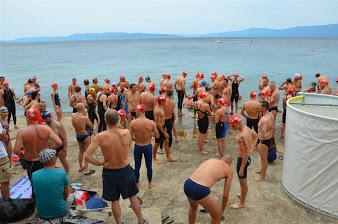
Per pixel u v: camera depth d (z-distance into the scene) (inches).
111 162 199.9
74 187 287.4
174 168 350.3
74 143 440.5
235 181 320.5
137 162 295.6
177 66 1792.6
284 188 297.4
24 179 293.1
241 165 256.1
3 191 237.8
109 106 479.2
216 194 292.7
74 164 361.7
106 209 232.4
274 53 2950.3
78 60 2416.3
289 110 287.0
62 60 2448.3
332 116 297.7
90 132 329.4
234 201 280.7
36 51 4416.8
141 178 324.5
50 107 774.5
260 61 2046.0
